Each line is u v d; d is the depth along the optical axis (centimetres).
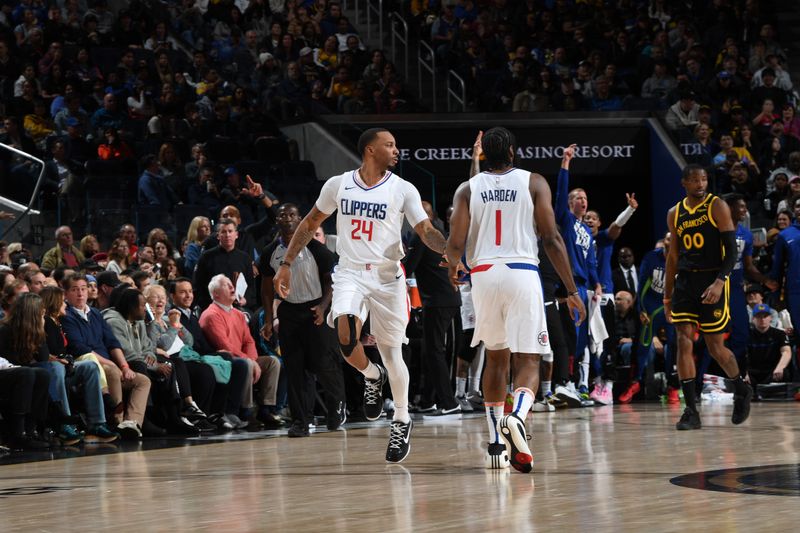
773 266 1677
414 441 1081
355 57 2894
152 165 2148
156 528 549
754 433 1070
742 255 1662
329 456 954
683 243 1188
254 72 2748
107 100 2442
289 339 1245
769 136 2800
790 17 3291
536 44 3134
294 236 942
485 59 3053
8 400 1170
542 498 622
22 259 1689
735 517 528
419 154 2616
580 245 1622
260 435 1301
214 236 1572
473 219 819
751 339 1856
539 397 1564
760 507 561
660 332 1853
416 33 3141
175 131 2444
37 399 1193
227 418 1444
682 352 1158
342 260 915
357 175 909
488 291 800
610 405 1700
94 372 1255
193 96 2611
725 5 3231
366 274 900
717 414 1412
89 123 2422
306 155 2536
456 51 2991
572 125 2650
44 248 1895
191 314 1470
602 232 1742
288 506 620
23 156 1891
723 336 1180
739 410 1192
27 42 2598
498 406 822
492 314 805
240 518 577
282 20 2991
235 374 1441
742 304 1677
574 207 1623
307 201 2262
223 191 2141
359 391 1616
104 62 2673
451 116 2628
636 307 1864
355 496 658
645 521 523
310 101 2605
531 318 790
